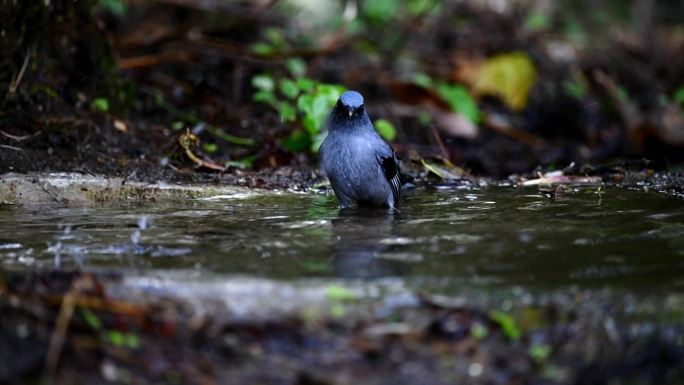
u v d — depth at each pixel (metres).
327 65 20.22
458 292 6.62
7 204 10.88
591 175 13.61
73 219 9.88
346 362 5.97
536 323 6.33
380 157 10.76
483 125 19.44
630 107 21.27
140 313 6.33
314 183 12.89
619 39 25.86
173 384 5.69
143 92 16.52
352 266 7.41
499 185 12.76
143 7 20.14
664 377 6.01
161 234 8.96
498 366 5.98
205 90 17.36
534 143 19.17
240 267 7.35
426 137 18.05
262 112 16.89
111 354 5.91
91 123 13.79
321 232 9.09
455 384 5.79
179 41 18.38
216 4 20.42
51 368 5.70
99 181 11.39
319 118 14.27
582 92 21.75
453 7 23.97
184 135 13.51
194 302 6.52
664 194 11.30
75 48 14.25
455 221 9.66
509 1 24.62
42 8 13.51
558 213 10.00
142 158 13.38
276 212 10.49
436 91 19.00
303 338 6.17
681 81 23.77
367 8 23.03
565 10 26.97
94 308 6.36
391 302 6.48
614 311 6.37
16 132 12.96
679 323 6.25
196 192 11.64
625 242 8.28
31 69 13.59
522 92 20.66
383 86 19.81
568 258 7.65
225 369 5.88
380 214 10.33
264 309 6.43
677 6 29.61
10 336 5.97
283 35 20.53
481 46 22.89
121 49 17.91
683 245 8.12
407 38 22.16
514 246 8.18
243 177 13.05
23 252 8.05
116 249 8.16
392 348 6.11
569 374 5.95
